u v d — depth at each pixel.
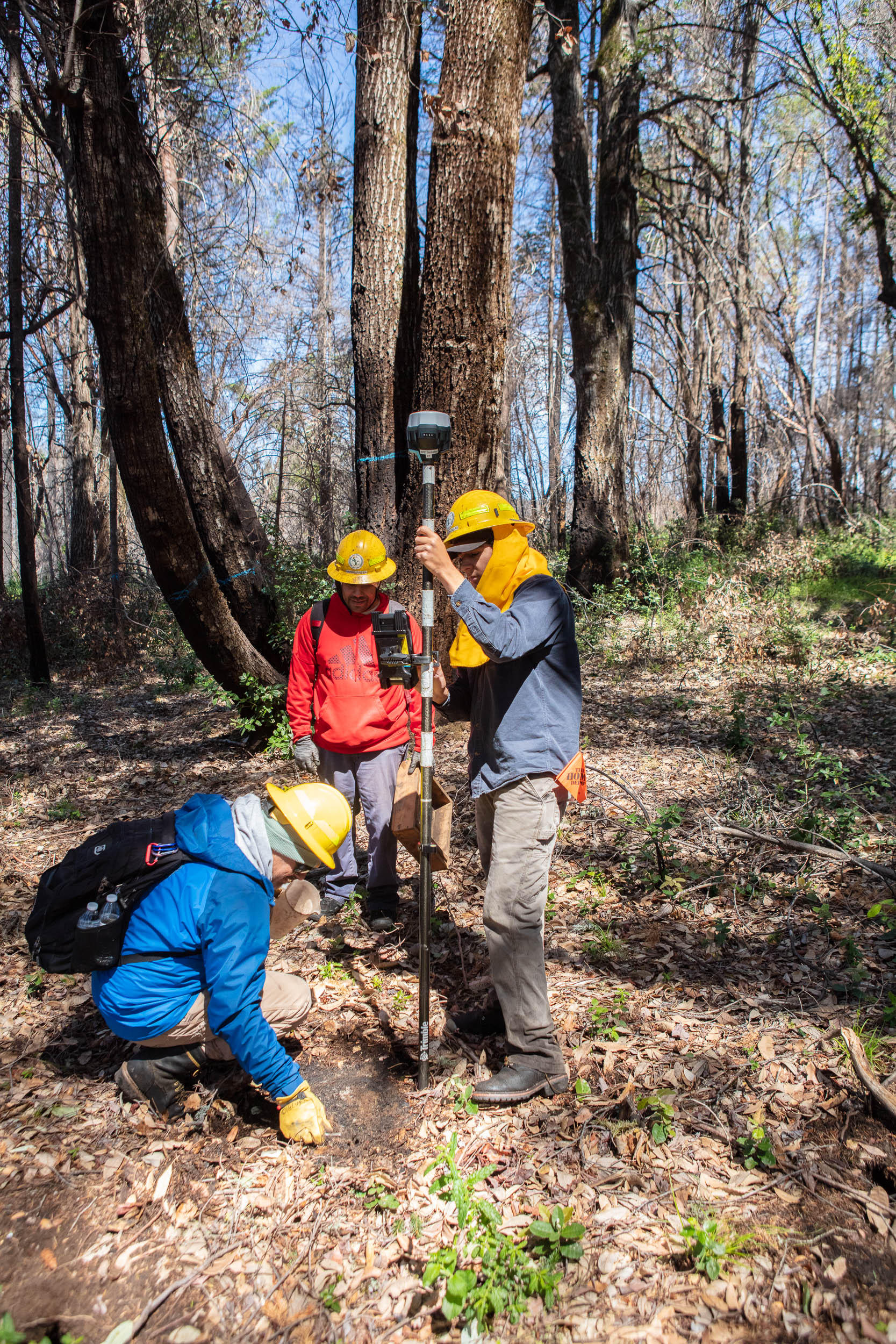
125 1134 2.86
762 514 19.28
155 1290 2.29
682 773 6.42
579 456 14.98
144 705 10.75
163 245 6.94
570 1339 2.11
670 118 17.89
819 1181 2.54
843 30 12.39
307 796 2.83
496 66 5.79
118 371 5.83
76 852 2.75
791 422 22.39
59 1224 2.49
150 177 6.84
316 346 19.44
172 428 7.32
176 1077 2.99
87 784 7.18
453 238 6.03
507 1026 2.97
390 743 4.20
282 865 2.79
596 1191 2.55
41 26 5.36
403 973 3.88
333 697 4.18
